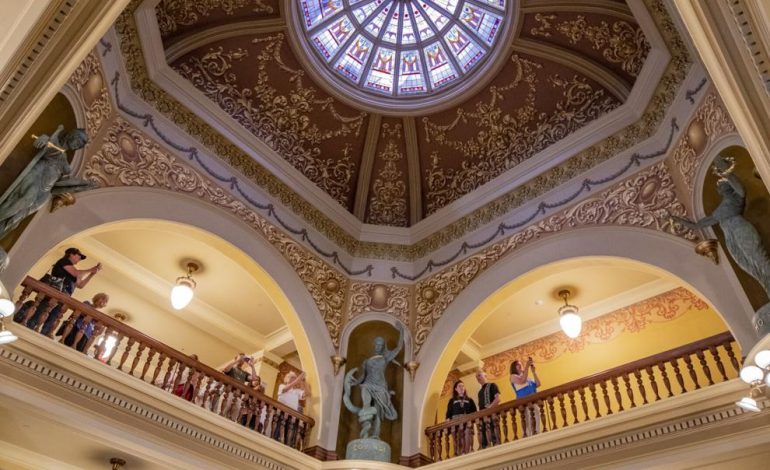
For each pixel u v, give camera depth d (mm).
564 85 10062
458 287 10367
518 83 10438
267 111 10555
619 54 9266
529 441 7539
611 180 9102
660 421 6602
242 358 9203
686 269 7422
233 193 9758
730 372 8656
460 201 11125
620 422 6852
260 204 10164
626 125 9172
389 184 11852
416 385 9773
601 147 9477
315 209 11070
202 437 7348
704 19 2830
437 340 10023
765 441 5820
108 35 7840
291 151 10930
